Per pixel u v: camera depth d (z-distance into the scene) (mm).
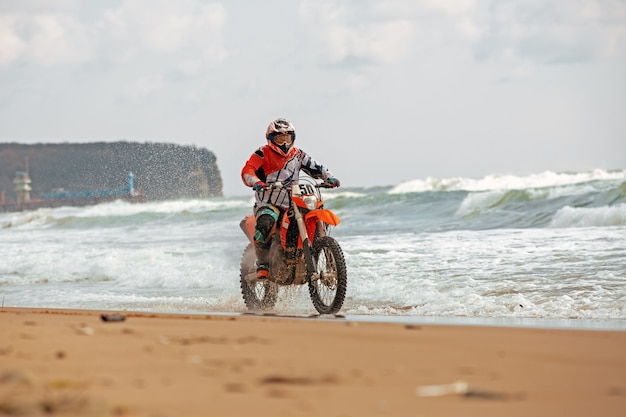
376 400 5398
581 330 10336
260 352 7980
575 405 5277
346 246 32375
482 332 10008
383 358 7641
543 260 23812
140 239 48688
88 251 40000
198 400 5312
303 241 17766
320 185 18578
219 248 37531
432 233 37906
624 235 29062
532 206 48812
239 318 12836
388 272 23516
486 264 23906
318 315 17203
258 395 5520
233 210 69188
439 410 5070
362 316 16750
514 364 7262
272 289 19406
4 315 13820
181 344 8594
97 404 4926
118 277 29391
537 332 10125
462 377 6477
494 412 5020
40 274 31734
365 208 59625
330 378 6277
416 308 17906
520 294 18531
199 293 23766
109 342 8695
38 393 5457
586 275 20578
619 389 5910
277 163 18578
